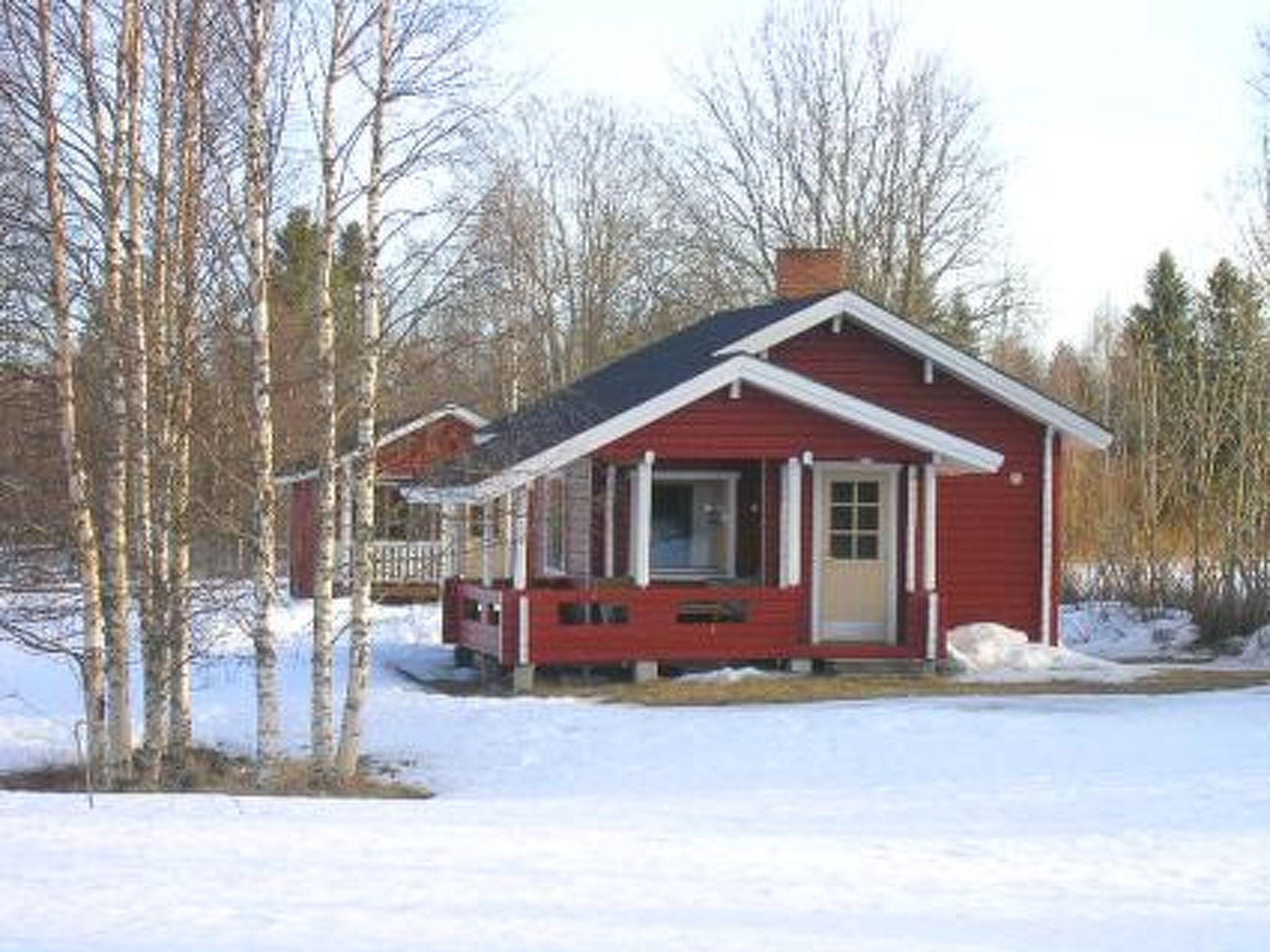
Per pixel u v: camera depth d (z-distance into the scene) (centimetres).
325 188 1485
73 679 2262
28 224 1448
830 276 2811
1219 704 1923
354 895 880
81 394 1577
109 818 1134
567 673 2244
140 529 1511
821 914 860
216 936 784
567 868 965
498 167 2058
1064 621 3053
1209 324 3931
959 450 2255
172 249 1539
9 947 757
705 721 1777
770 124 7244
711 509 2417
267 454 1485
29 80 1420
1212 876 969
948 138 4794
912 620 2261
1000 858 1020
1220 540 3048
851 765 1502
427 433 2386
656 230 4953
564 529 2602
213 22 1496
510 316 2930
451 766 1586
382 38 1481
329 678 1525
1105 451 3212
